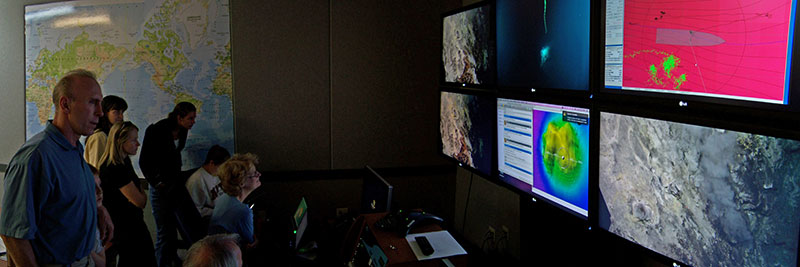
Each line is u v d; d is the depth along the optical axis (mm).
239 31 4270
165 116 4488
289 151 4398
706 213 1511
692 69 1546
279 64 4301
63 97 2201
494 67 2678
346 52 4320
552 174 2264
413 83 4434
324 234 3428
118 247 3535
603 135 1900
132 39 4457
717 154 1456
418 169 4531
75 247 2299
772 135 1294
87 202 2357
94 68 4559
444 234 2617
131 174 3531
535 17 2287
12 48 4812
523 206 2582
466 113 3031
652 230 1724
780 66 1299
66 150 2254
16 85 4848
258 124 4363
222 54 4324
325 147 4422
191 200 3209
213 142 4406
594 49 1910
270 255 3357
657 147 1657
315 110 4375
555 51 2156
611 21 1832
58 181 2186
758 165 1347
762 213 1351
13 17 4777
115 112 3979
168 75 4426
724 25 1438
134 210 3545
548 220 2395
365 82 4371
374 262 2502
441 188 4602
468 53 2961
